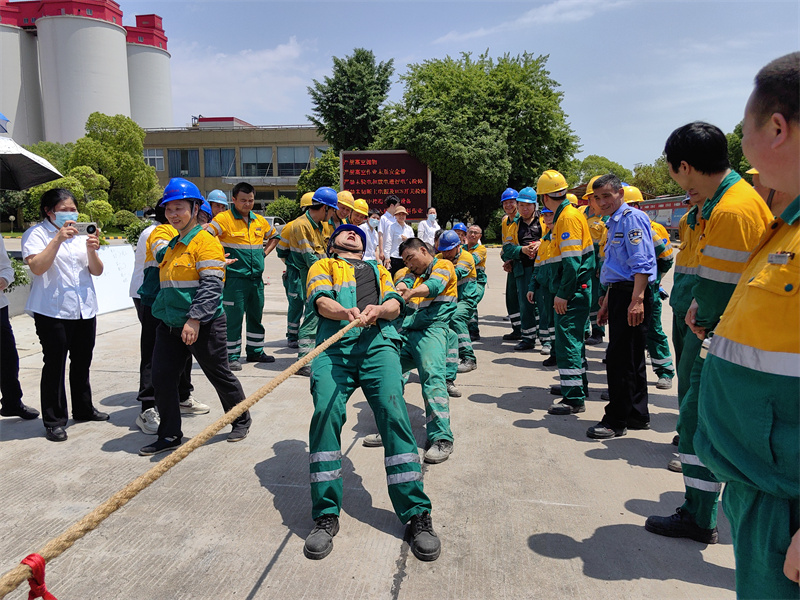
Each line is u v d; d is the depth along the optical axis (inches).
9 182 214.5
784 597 61.8
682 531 117.3
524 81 1127.0
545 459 155.6
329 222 272.8
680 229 143.0
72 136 2433.6
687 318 120.1
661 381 225.1
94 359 258.8
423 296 158.4
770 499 63.4
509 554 111.3
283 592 99.5
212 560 109.0
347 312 124.3
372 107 1279.5
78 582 102.0
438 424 157.8
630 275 163.5
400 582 102.4
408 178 581.0
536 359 272.5
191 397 194.7
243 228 242.7
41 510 127.1
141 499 132.3
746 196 108.6
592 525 122.3
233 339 245.3
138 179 1611.7
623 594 99.5
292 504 131.0
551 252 193.3
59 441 166.4
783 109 56.8
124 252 392.5
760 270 64.6
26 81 2508.6
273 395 210.8
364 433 176.1
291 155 2192.4
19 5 2468.0
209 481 141.8
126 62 2573.8
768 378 61.6
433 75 1101.7
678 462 148.1
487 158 1031.0
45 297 164.6
